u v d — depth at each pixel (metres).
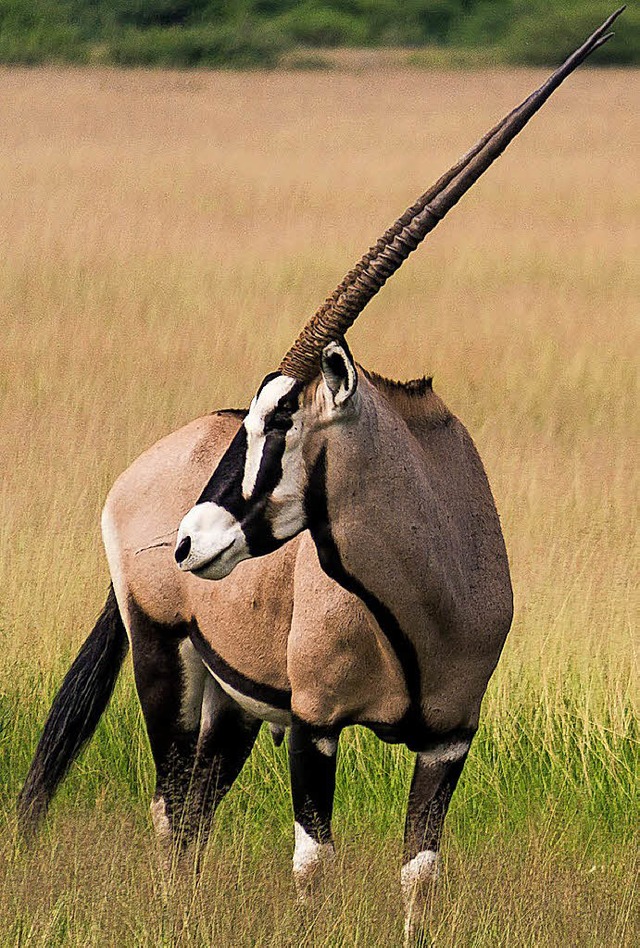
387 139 140.38
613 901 19.05
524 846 20.50
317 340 15.41
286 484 15.56
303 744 17.50
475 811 22.81
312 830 17.44
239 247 76.94
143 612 20.14
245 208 92.94
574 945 17.84
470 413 42.56
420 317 58.81
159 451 20.48
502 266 73.94
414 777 17.64
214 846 20.03
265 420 15.52
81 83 189.75
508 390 46.34
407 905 17.42
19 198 91.00
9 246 72.19
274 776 23.62
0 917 18.08
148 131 142.75
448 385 46.81
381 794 23.00
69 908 18.08
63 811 21.62
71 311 56.81
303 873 17.36
